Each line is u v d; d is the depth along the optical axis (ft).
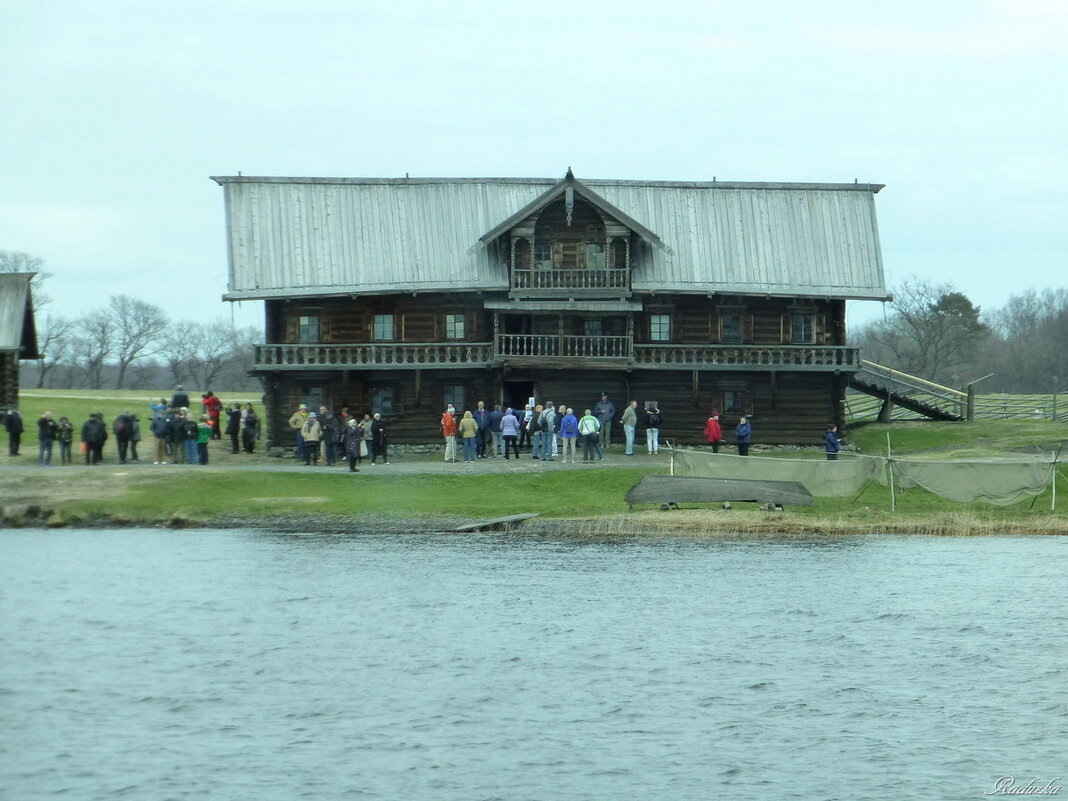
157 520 306.96
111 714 179.93
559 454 394.32
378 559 271.69
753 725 177.58
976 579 254.47
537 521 303.48
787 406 416.46
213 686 191.21
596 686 192.65
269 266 411.34
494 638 215.51
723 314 419.95
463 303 414.41
